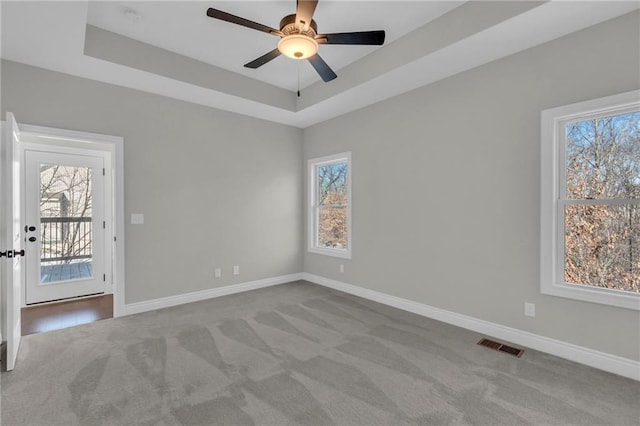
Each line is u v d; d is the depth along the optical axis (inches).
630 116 89.6
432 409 73.1
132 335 114.6
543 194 101.2
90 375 87.1
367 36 90.7
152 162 144.3
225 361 95.3
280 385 82.7
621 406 74.0
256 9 102.0
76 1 82.3
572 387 81.7
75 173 162.4
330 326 123.7
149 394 78.5
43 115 118.2
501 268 112.3
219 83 142.6
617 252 91.7
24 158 148.4
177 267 152.2
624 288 90.7
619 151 91.3
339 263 178.9
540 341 102.6
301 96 167.8
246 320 130.2
